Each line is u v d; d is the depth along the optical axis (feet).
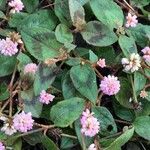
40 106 0.54
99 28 0.57
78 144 0.55
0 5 0.61
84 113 0.52
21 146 0.55
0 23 0.61
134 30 0.60
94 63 0.56
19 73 0.57
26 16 0.60
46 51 0.56
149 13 0.63
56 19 0.60
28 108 0.54
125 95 0.56
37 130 0.53
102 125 0.54
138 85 0.56
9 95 0.55
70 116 0.53
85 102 0.54
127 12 0.63
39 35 0.56
